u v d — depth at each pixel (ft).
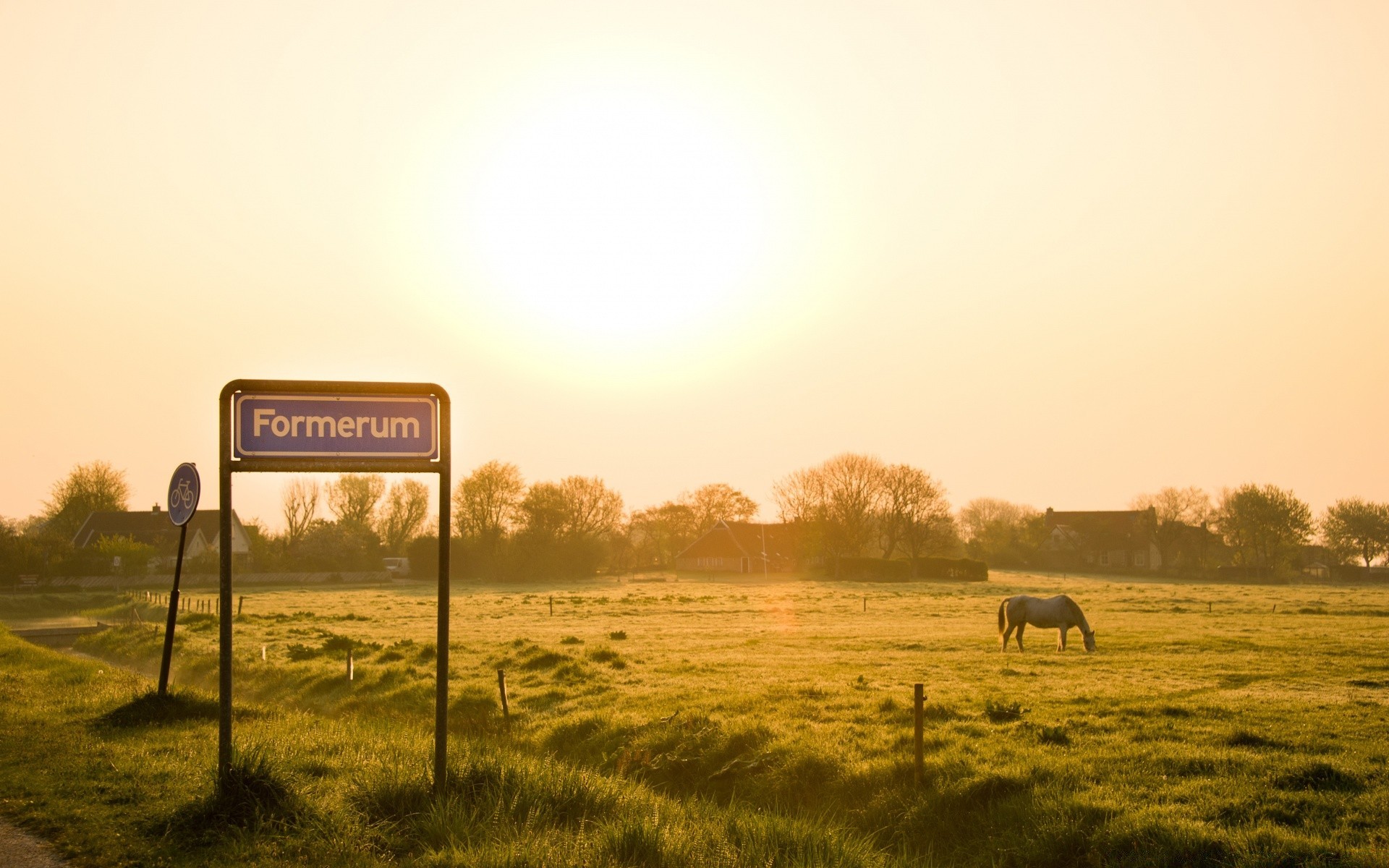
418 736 47.09
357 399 31.09
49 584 305.53
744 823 34.37
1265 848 33.17
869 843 35.73
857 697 66.80
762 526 462.60
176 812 28.25
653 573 446.60
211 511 415.85
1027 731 52.80
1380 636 120.57
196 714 49.39
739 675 83.76
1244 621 157.07
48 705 51.52
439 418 31.83
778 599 247.50
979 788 41.60
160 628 137.69
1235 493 456.04
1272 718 55.98
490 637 133.08
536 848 25.79
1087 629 107.86
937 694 68.80
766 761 48.55
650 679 80.23
